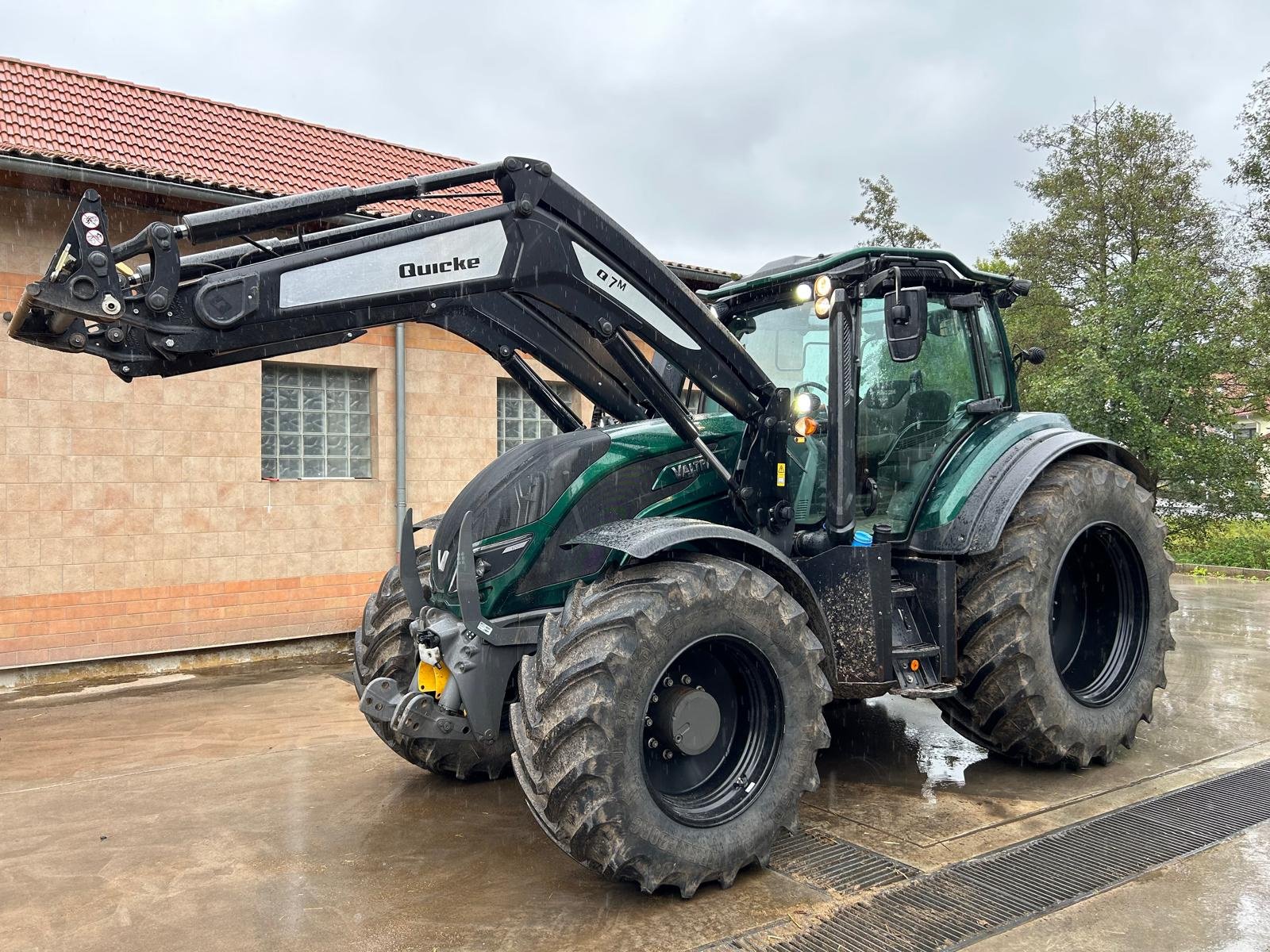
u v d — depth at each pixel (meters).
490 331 3.99
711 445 3.82
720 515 3.86
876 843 3.45
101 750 4.91
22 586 6.63
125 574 7.02
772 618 3.19
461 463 8.76
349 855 3.41
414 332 8.46
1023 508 4.11
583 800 2.79
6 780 4.39
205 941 2.76
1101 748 4.21
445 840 3.56
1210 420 13.65
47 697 6.24
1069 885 3.06
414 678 3.78
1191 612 8.97
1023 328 18.44
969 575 4.13
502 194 3.39
